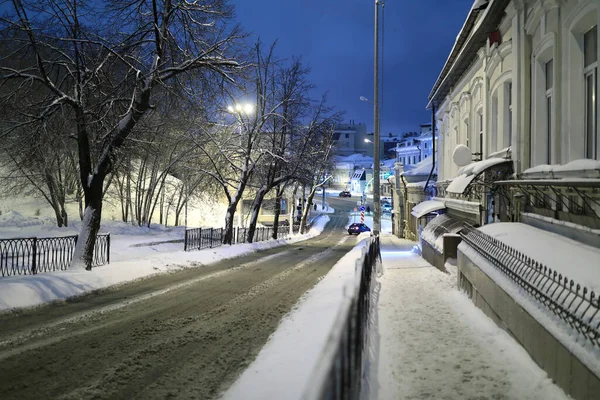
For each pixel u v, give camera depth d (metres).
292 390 4.74
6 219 28.12
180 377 5.39
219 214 47.56
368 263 9.01
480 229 9.94
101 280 11.80
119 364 5.81
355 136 123.94
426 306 8.99
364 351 5.79
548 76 9.88
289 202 57.78
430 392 4.77
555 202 8.52
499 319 6.79
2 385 5.03
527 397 4.45
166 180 41.72
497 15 12.60
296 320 8.13
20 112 12.16
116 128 13.27
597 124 7.40
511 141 12.04
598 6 6.99
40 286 9.93
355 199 104.62
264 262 19.22
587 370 3.78
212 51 13.98
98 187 13.20
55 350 6.34
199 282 12.95
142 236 28.62
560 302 4.49
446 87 21.28
